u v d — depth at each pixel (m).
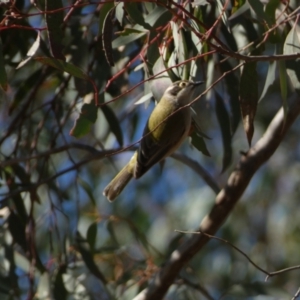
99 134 12.20
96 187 16.39
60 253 10.79
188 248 9.99
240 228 16.72
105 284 10.72
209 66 9.44
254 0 7.59
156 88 8.43
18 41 10.42
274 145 9.88
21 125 11.20
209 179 11.34
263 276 16.28
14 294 10.79
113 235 11.72
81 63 10.10
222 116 9.84
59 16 7.47
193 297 11.38
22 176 10.94
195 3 7.68
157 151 8.70
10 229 10.62
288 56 6.84
